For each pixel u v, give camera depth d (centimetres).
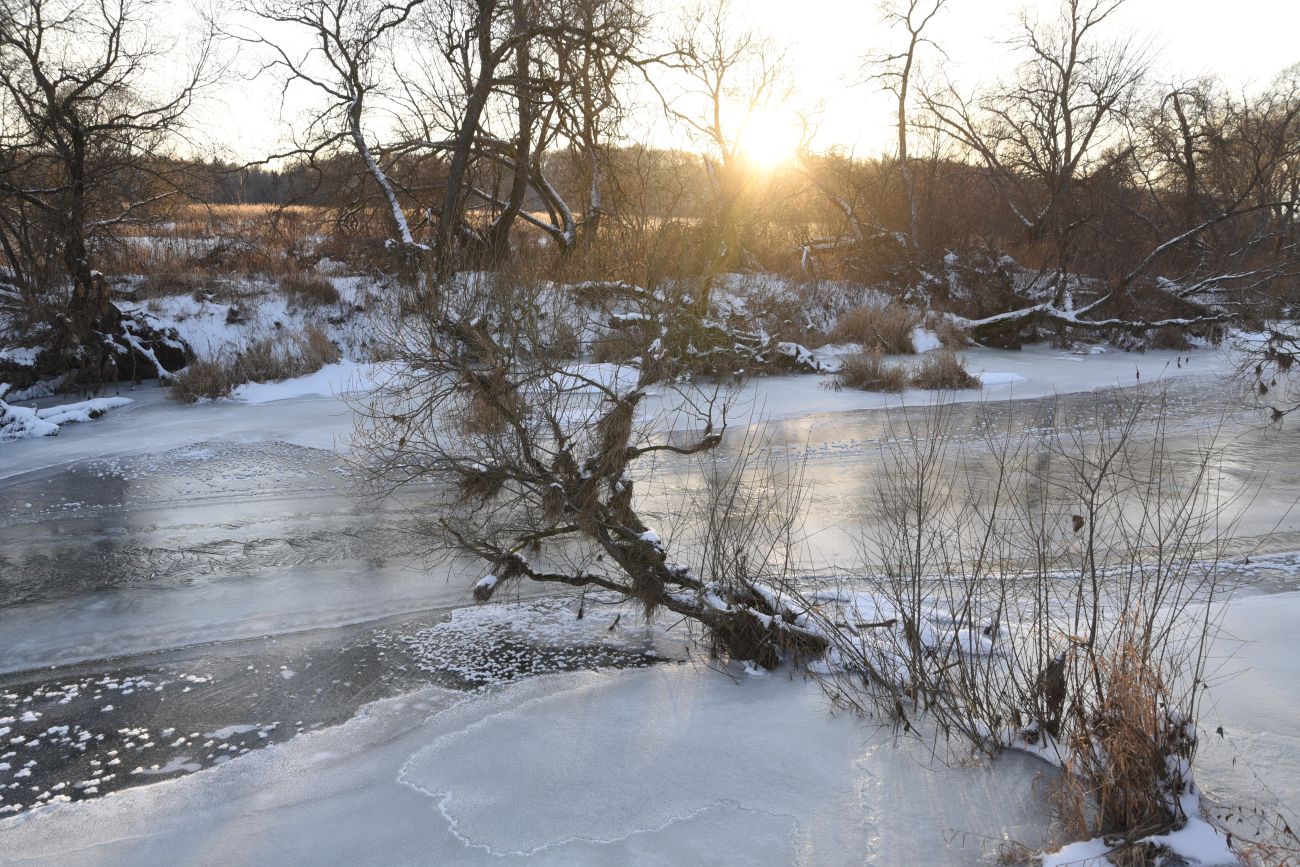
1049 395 1870
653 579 621
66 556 899
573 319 671
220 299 2217
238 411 1666
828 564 812
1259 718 504
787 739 511
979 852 400
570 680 600
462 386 605
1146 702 415
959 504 1004
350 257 2547
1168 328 2709
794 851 407
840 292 2844
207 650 673
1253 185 3073
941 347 2517
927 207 3353
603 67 2195
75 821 452
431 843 421
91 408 1653
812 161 3456
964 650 591
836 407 1697
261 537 947
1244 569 786
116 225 2319
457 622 712
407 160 2497
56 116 1911
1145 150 3469
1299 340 2058
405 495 1091
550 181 2819
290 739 538
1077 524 512
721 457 1257
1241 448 1303
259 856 416
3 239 2033
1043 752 479
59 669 646
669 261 1148
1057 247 3061
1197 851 378
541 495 609
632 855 407
